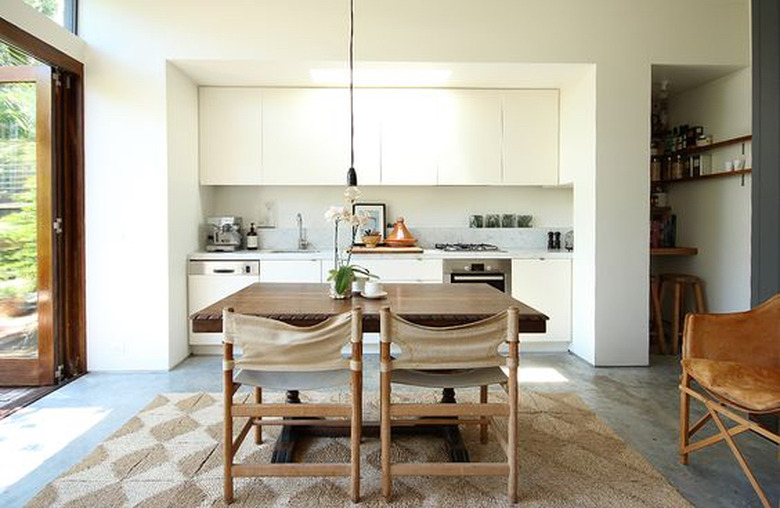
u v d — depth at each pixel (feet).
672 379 11.51
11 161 11.10
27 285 11.14
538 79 13.47
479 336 6.28
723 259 13.26
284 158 14.11
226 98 13.98
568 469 7.28
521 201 15.72
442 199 15.75
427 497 6.54
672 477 7.09
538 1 12.16
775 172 8.38
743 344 7.43
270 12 11.97
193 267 13.28
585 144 12.82
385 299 7.97
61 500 6.42
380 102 14.17
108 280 11.93
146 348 12.04
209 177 14.03
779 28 8.29
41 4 10.64
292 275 13.44
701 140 13.56
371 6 12.05
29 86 11.10
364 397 10.21
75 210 11.78
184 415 9.24
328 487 6.79
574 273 13.64
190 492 6.63
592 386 11.03
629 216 12.37
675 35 12.31
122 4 11.80
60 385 11.01
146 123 11.86
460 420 7.82
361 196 15.62
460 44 12.13
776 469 7.27
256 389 8.04
